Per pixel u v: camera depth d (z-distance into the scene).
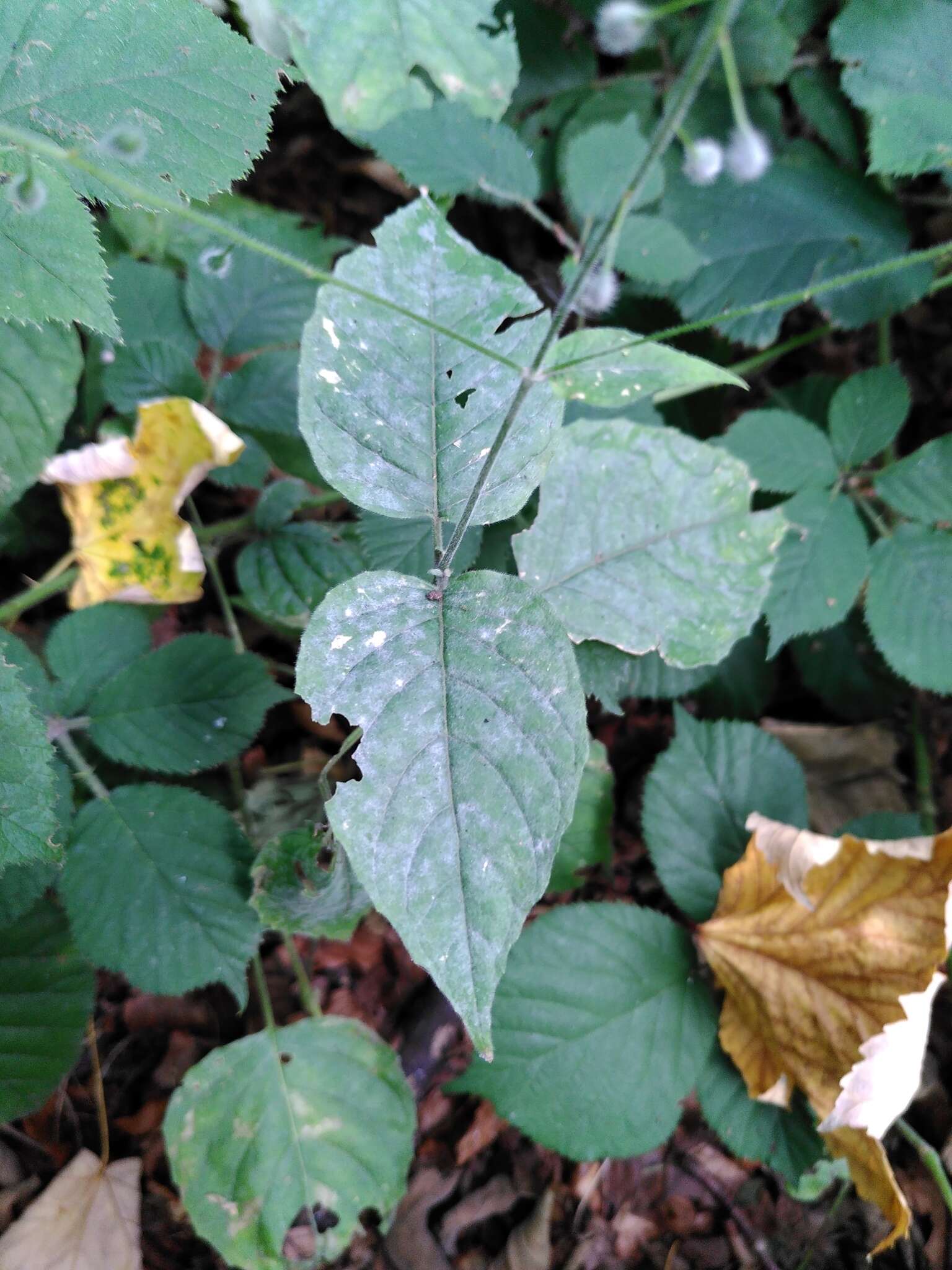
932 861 0.27
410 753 0.19
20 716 0.22
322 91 0.27
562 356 0.20
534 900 0.19
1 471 0.26
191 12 0.22
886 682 0.35
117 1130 0.29
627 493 0.26
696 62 0.17
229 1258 0.26
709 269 0.32
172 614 0.33
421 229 0.22
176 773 0.30
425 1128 0.31
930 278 0.32
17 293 0.21
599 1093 0.27
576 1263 0.30
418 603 0.20
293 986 0.31
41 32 0.21
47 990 0.26
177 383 0.28
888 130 0.29
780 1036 0.28
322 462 0.21
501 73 0.28
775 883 0.28
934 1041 0.32
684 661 0.26
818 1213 0.31
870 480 0.32
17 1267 0.26
